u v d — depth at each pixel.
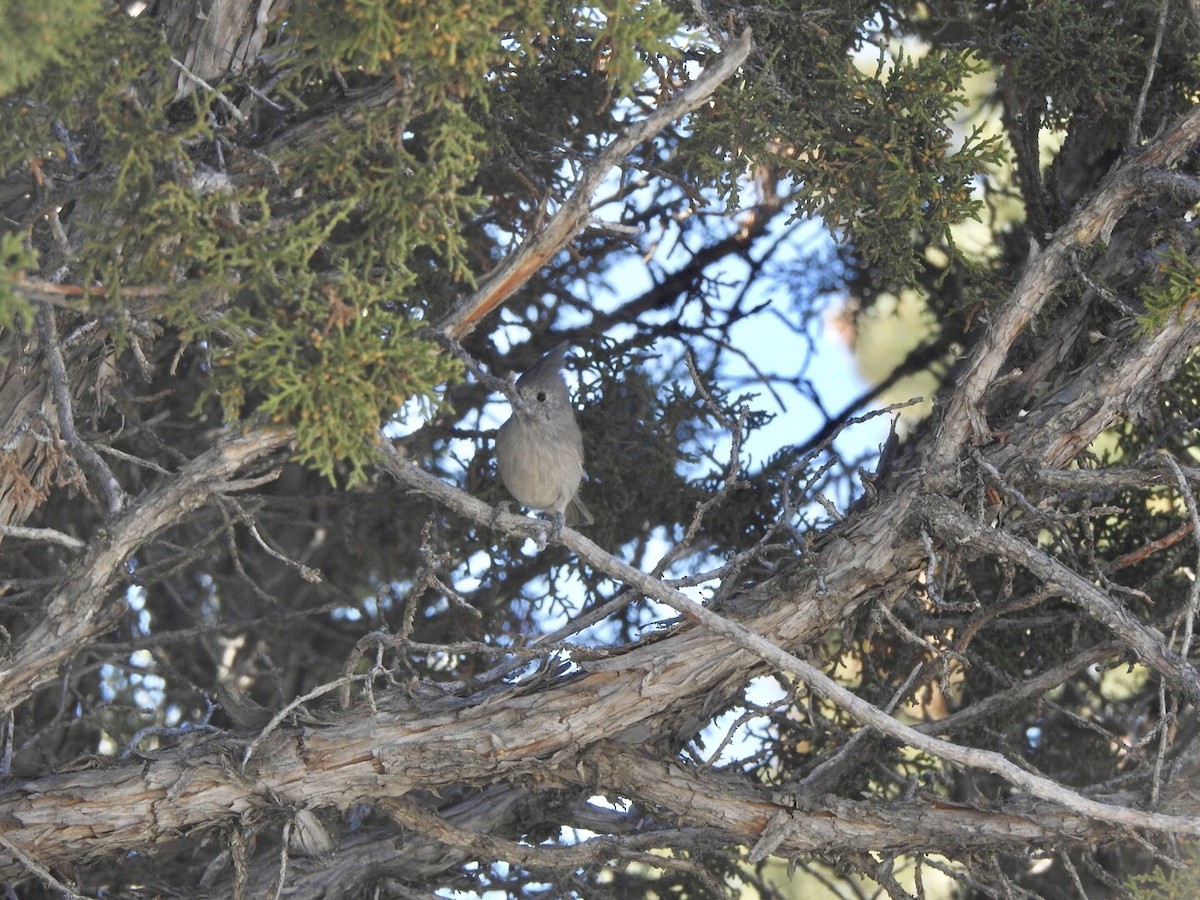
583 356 14.35
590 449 14.04
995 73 14.10
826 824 10.23
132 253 7.67
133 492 14.87
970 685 13.23
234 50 9.77
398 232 8.04
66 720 12.46
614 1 8.04
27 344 9.56
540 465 11.40
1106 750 13.75
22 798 9.49
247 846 10.22
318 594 15.64
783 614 10.11
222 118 9.57
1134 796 10.12
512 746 9.88
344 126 9.16
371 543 15.61
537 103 12.54
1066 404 10.14
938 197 10.29
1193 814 9.87
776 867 15.46
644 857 11.02
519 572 14.47
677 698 10.05
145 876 12.23
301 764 9.82
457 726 9.96
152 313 8.07
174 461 14.68
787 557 10.86
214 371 8.36
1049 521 10.10
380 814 12.93
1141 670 14.88
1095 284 9.76
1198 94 11.91
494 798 11.82
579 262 15.20
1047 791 8.88
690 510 14.26
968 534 9.70
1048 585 10.09
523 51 8.22
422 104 8.61
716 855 12.80
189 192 7.46
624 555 14.50
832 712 14.05
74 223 8.98
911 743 8.92
